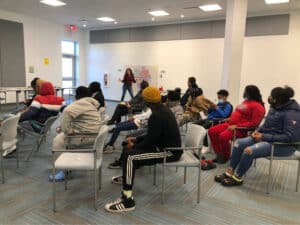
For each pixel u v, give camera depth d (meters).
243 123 3.14
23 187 2.53
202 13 7.05
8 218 2.00
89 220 2.00
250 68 7.17
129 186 2.15
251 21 7.00
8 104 7.88
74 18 8.36
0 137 2.50
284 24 6.56
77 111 2.59
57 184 2.62
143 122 3.43
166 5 6.33
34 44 8.55
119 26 9.44
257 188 2.65
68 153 2.40
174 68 8.46
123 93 8.78
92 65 10.48
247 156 2.55
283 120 2.49
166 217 2.08
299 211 2.21
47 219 2.00
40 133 3.26
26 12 7.65
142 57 9.10
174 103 3.96
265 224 2.01
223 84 5.14
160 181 2.77
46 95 3.49
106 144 3.68
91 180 2.74
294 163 3.45
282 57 6.70
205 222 2.02
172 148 2.23
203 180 2.83
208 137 3.60
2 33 7.55
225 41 5.08
